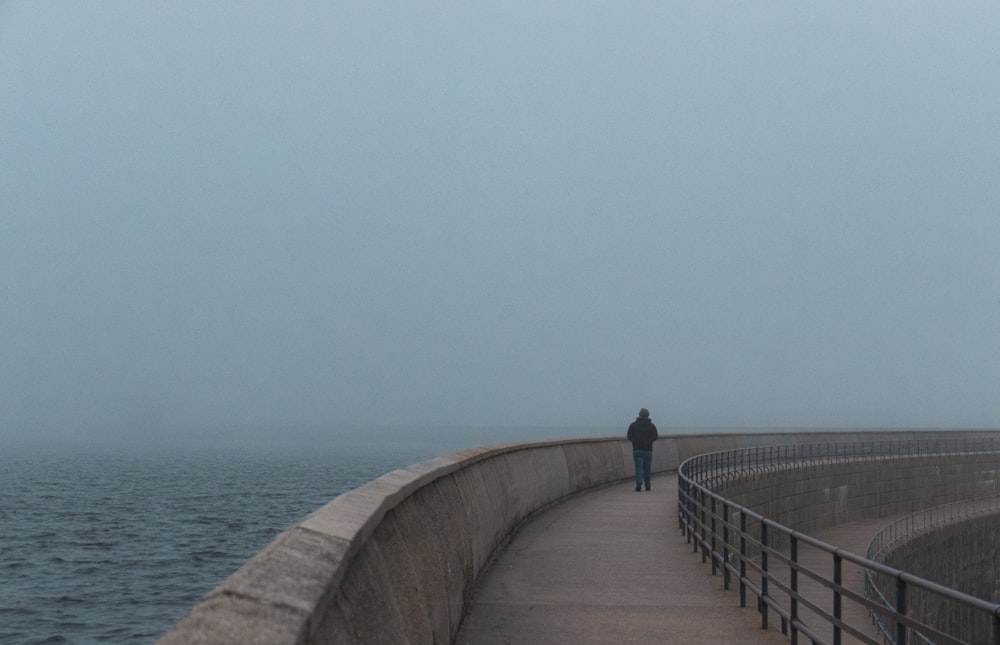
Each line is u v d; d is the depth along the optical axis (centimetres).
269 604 365
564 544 1784
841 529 4128
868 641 745
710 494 1528
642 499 2717
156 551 4841
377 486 710
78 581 4009
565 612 1178
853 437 5678
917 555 3897
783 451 4534
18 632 3073
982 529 4675
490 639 1034
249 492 8619
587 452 3056
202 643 316
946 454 5141
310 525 504
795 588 997
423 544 805
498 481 1678
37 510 6988
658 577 1438
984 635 3225
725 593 1318
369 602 540
